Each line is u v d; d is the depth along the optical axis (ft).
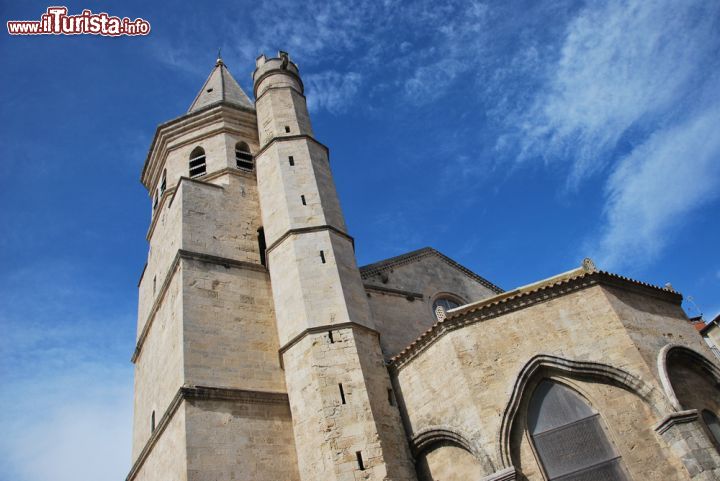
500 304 63.16
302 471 60.80
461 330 63.05
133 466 77.05
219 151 100.94
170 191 96.37
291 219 81.97
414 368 66.59
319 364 65.51
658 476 51.85
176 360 68.90
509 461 54.03
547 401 58.23
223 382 66.74
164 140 104.83
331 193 90.07
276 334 75.87
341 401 62.75
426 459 62.44
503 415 56.44
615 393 56.65
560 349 59.36
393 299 93.35
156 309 83.10
